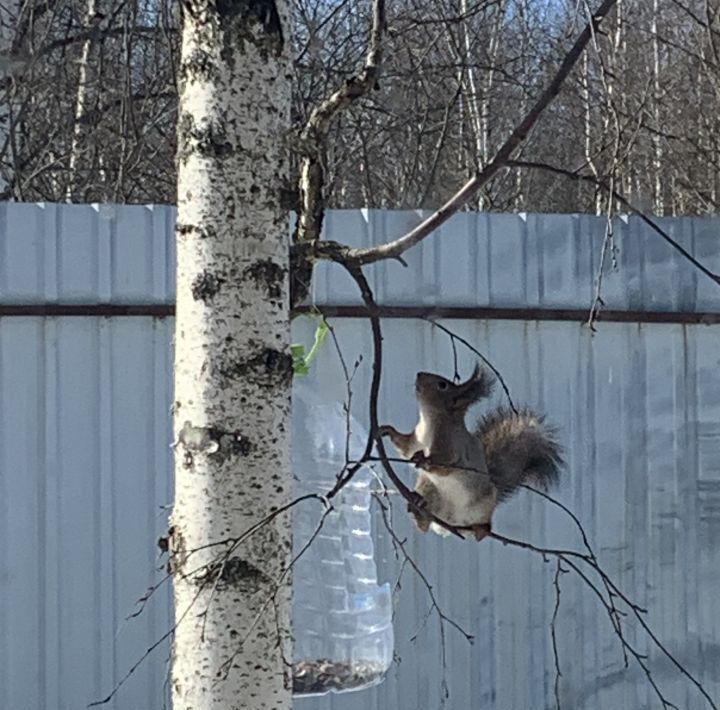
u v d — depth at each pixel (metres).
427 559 6.00
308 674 4.68
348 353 5.95
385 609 4.91
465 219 6.10
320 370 5.89
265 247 2.76
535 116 3.18
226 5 2.74
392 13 7.80
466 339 6.09
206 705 2.70
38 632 5.71
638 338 6.33
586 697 6.22
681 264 6.38
